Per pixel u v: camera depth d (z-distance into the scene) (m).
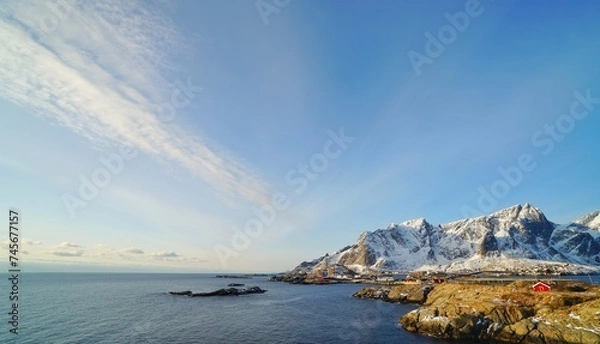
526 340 48.09
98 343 51.59
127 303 103.19
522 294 57.38
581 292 57.66
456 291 73.00
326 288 192.38
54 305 93.62
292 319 75.31
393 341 53.69
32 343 51.16
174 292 138.50
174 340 54.34
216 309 92.25
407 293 111.44
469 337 53.41
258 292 155.75
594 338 42.56
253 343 52.81
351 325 67.56
